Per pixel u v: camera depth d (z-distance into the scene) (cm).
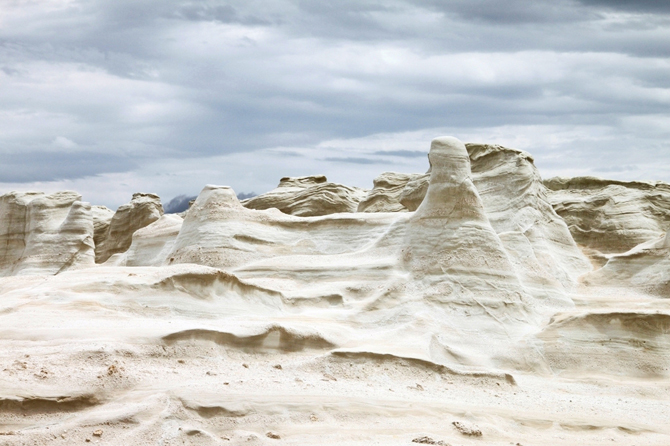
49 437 1767
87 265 5353
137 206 6197
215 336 2480
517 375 3012
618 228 5350
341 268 3512
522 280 3691
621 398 2823
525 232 4153
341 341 2838
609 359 3145
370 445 1912
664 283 4044
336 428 2039
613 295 4072
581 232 5459
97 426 1839
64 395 1923
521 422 2338
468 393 2595
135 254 4825
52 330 2339
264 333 2600
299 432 1984
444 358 2980
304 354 2700
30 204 5578
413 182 4591
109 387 2030
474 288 3325
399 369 2667
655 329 3247
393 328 3123
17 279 3328
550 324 3281
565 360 3130
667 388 2964
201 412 1964
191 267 2998
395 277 3391
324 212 5809
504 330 3219
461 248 3419
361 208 5772
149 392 2034
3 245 5581
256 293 3116
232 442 1880
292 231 3947
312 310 3212
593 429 2367
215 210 3922
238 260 3694
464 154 3625
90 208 5538
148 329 2402
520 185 4325
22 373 1981
